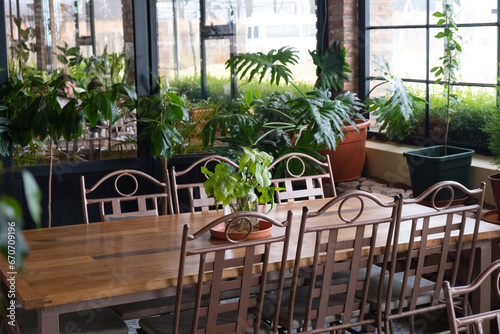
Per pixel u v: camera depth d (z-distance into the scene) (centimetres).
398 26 466
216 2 436
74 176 399
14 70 375
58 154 393
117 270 202
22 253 41
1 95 366
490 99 403
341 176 457
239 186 229
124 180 412
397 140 482
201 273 188
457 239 239
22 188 383
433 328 317
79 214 403
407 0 456
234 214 187
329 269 213
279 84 472
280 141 431
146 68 408
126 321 328
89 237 246
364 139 463
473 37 411
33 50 379
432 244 236
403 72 469
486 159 403
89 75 395
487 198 383
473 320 146
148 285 189
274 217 273
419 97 450
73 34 389
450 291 143
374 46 484
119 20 400
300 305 240
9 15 371
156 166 417
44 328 181
